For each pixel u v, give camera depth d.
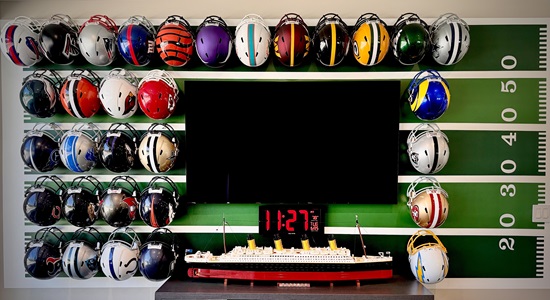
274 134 2.22
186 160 2.22
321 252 2.08
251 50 2.05
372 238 2.28
